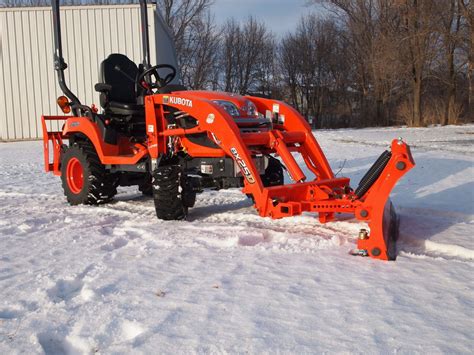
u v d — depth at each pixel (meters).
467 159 10.16
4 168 11.07
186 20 41.56
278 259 3.81
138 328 2.68
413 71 28.88
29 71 20.80
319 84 42.72
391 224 4.49
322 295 3.07
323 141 17.09
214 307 2.91
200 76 42.66
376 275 3.42
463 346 2.42
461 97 31.69
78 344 2.56
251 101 5.66
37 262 3.85
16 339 2.59
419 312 2.81
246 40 45.09
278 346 2.45
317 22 42.94
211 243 4.36
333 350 2.40
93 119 6.34
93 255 4.00
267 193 4.41
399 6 27.53
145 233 4.73
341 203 4.11
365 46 36.06
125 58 6.88
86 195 6.36
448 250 4.09
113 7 20.47
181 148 5.46
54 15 6.64
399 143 3.78
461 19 24.80
